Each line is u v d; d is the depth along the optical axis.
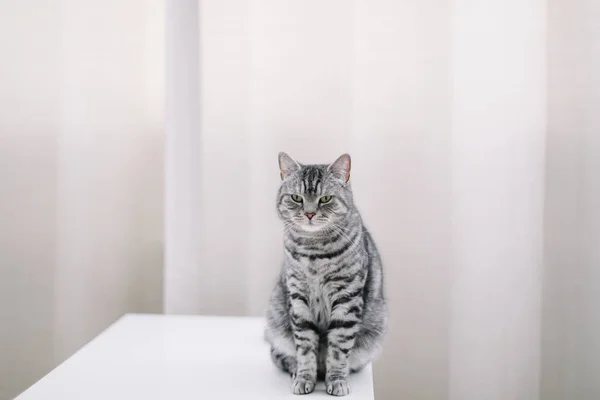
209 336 1.80
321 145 2.18
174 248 2.21
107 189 2.29
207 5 2.18
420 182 2.15
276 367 1.52
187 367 1.52
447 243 2.15
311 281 1.37
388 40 2.14
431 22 2.12
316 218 1.33
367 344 1.46
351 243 1.36
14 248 2.27
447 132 2.12
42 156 2.25
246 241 2.22
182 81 2.19
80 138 2.26
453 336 2.16
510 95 2.08
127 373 1.47
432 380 2.19
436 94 2.12
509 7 2.06
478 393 2.15
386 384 2.21
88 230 2.29
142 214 2.31
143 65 2.28
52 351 2.29
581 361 2.10
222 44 2.18
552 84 2.08
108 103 2.27
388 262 2.18
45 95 2.24
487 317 2.14
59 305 2.29
